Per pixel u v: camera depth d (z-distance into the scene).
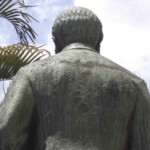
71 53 4.00
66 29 4.12
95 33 4.14
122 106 3.90
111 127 3.86
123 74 3.97
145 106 3.98
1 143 3.85
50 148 3.80
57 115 3.85
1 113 3.87
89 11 4.18
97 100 3.87
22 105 3.86
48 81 3.89
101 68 3.94
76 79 3.88
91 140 3.82
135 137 3.96
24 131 3.90
